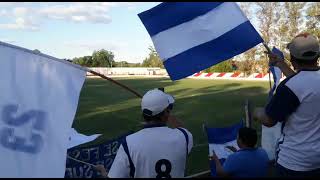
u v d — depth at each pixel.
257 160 3.20
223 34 4.25
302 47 3.61
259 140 8.93
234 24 4.27
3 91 3.23
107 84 36.97
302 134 3.61
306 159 3.60
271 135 5.20
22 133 3.19
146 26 4.23
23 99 3.25
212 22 4.26
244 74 45.56
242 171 3.09
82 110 18.05
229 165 3.20
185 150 3.27
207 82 38.75
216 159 4.03
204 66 4.21
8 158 3.13
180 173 3.25
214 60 4.22
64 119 3.27
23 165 3.14
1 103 3.21
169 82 39.47
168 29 4.24
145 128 3.24
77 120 14.98
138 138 3.17
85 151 4.55
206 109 18.19
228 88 30.72
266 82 37.25
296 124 3.61
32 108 3.24
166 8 4.23
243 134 3.30
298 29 37.03
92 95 25.84
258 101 21.48
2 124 3.18
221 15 4.28
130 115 16.33
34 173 3.13
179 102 21.44
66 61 3.37
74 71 3.37
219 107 18.86
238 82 37.97
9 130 3.18
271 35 37.16
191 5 4.24
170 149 3.18
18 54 3.32
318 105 3.56
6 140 3.16
